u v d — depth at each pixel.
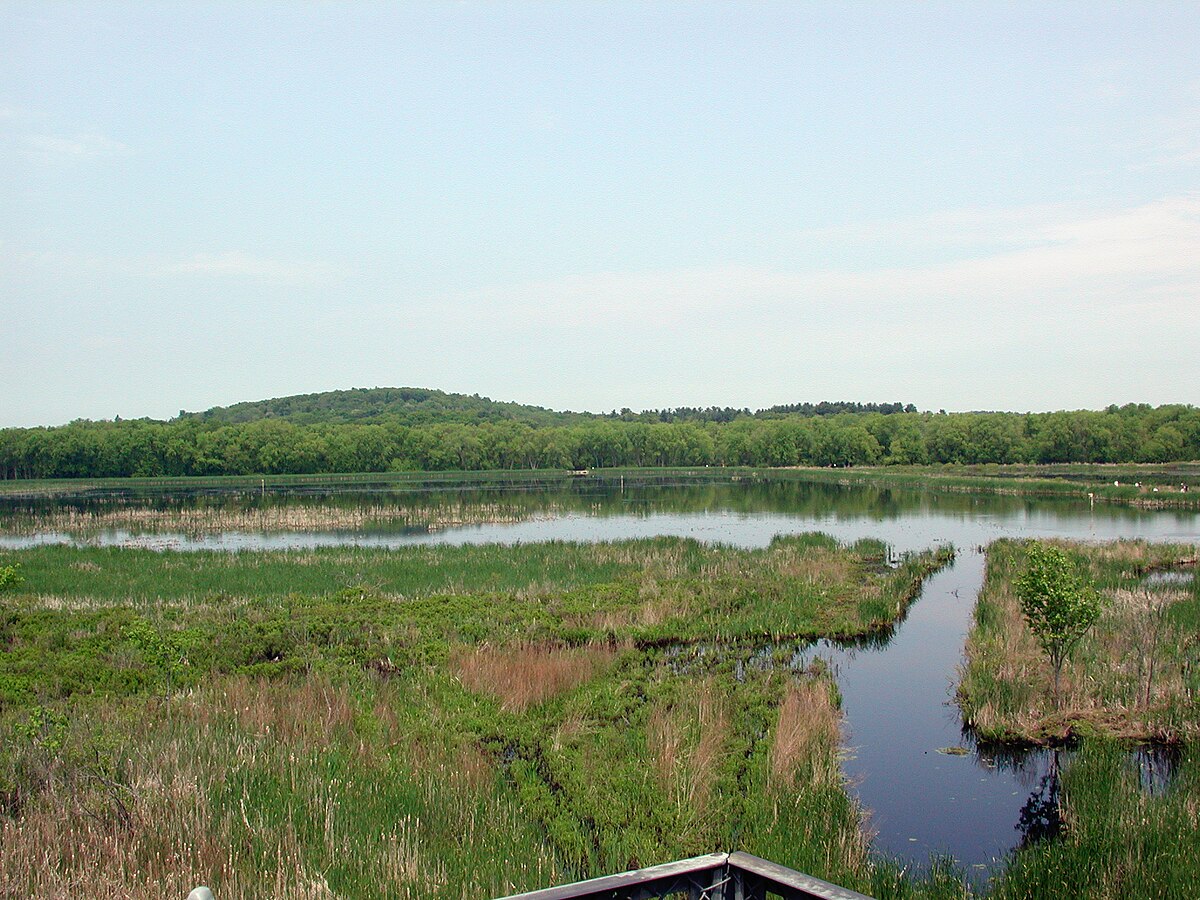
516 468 170.50
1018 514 68.69
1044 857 11.93
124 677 20.44
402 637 24.70
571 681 20.41
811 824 13.02
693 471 155.25
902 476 115.19
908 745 18.02
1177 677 19.92
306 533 59.25
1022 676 20.52
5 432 144.75
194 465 151.12
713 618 28.25
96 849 10.86
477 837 12.31
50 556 42.44
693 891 4.77
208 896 4.45
